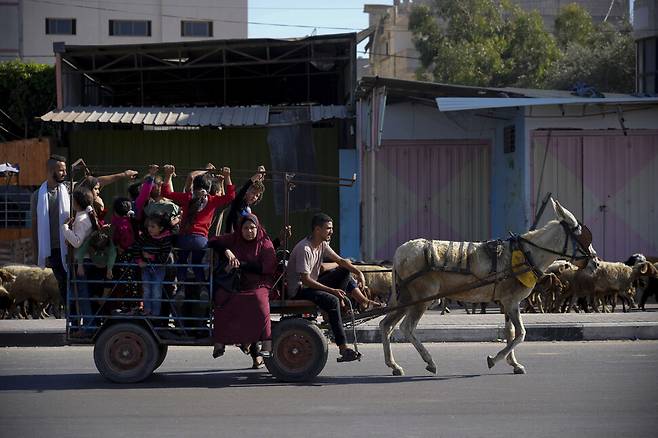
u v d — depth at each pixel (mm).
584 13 48625
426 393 9516
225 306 10039
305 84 25156
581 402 9000
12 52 44875
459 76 43562
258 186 10703
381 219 20953
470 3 46156
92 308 10297
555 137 19250
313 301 10289
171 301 10102
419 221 21047
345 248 20625
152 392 9641
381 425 8039
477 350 12633
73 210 10445
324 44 21547
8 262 21156
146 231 10102
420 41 47250
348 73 21906
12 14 44781
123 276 10195
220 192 10961
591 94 19703
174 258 10242
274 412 8602
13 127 26391
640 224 19469
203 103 26312
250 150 20656
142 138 20797
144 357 10148
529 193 19172
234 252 10094
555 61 44125
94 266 10273
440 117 21016
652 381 10141
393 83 18578
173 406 8898
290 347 10188
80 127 21469
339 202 20609
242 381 10312
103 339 10148
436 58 45156
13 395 9508
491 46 44156
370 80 18188
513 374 10664
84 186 10242
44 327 13781
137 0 45938
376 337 13586
